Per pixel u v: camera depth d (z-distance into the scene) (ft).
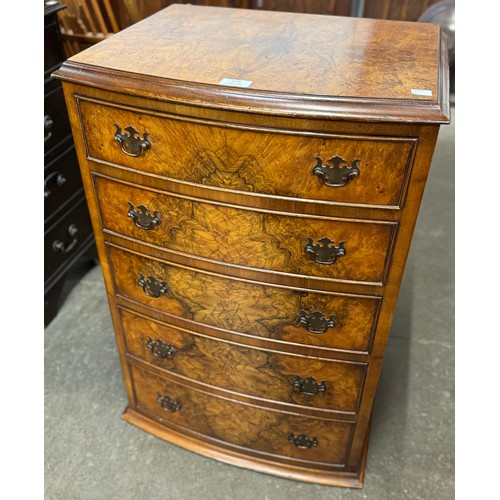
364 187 2.57
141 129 2.76
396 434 4.45
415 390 4.86
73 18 5.94
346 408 3.57
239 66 2.79
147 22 3.49
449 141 8.55
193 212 2.95
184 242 3.11
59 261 5.48
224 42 3.15
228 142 2.60
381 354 3.21
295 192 2.67
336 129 2.41
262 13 3.71
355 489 4.01
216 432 4.13
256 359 3.49
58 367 5.02
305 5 7.29
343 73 2.70
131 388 4.33
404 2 7.59
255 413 3.81
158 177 2.89
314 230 2.78
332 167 2.53
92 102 2.79
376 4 7.63
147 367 4.02
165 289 3.42
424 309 5.79
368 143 2.43
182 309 3.47
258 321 3.28
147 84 2.60
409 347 5.32
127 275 3.52
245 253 3.00
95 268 6.35
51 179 5.11
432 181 7.75
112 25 6.29
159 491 4.00
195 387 3.88
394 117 2.32
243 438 4.05
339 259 2.86
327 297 3.04
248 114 2.46
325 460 3.99
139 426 4.45
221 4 6.95
